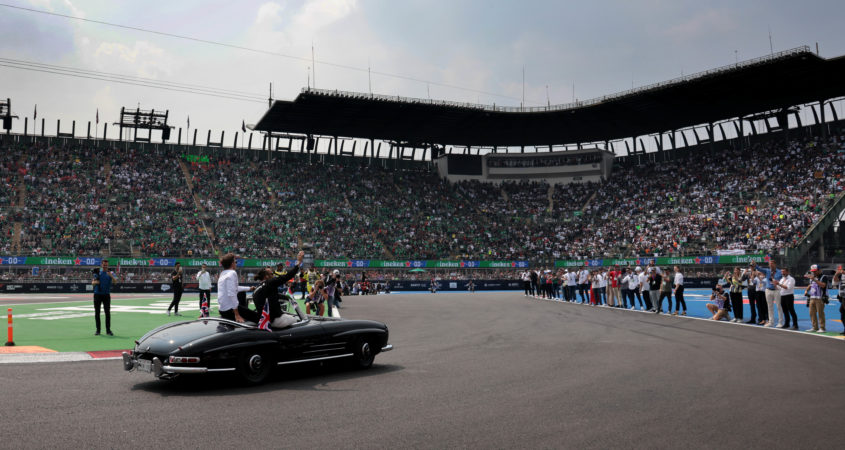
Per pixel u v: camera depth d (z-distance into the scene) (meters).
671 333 16.16
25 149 54.09
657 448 5.34
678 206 59.06
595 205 64.62
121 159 56.81
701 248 52.31
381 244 57.00
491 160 70.81
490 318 21.55
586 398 7.54
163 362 7.82
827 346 13.13
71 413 6.56
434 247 58.56
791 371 9.68
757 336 15.31
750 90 54.81
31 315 19.88
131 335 14.58
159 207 52.97
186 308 24.19
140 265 46.94
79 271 45.47
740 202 55.34
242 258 50.25
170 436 5.64
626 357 11.45
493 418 6.46
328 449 5.26
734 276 19.80
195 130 61.38
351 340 9.77
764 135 61.44
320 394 7.79
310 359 9.11
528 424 6.20
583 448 5.33
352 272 54.03
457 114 61.69
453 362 10.82
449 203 65.88
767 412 6.74
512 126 66.69
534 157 70.44
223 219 54.09
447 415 6.59
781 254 46.53
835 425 6.15
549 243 60.53
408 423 6.22
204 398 7.48
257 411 6.76
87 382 8.52
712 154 63.62
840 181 51.12
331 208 59.62
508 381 8.80
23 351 11.53
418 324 19.14
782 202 52.59
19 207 48.72
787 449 5.32
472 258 57.69
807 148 56.84
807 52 46.06
